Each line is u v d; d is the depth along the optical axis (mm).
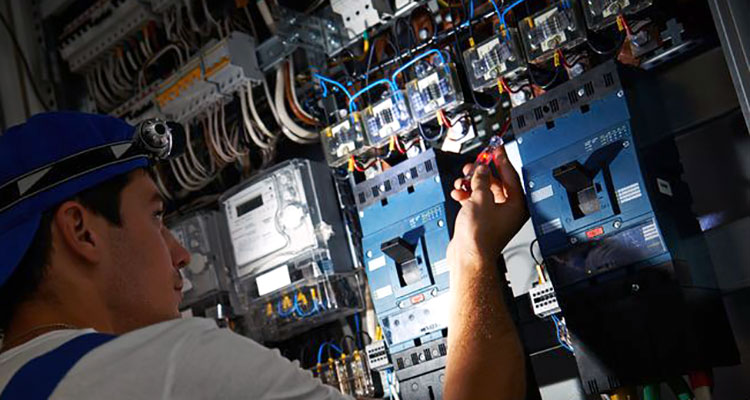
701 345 1939
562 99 2201
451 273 1507
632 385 2008
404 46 3004
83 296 1112
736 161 2248
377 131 2785
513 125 2289
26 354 1004
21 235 1089
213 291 3344
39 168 1108
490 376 1312
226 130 3449
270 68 3223
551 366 2553
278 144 3447
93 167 1138
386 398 2660
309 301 3053
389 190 2605
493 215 1534
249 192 3215
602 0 2271
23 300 1116
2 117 3998
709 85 2289
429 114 2662
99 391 936
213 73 3242
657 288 1970
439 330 2457
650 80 2312
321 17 3141
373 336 3012
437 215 2486
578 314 2092
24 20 4191
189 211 3660
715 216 2273
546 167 2201
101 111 4047
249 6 3520
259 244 3164
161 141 1249
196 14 3510
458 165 2643
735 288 2223
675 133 2350
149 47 3691
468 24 2727
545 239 2170
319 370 2994
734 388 2225
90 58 3918
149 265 1180
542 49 2387
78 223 1118
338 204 3156
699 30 2305
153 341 996
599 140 2113
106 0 3820
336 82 3012
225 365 992
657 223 1989
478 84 2543
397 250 2498
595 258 2074
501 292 1441
